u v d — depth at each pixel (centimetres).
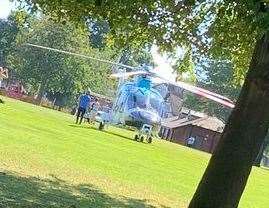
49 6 3133
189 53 3541
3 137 4366
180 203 3328
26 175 2942
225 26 3062
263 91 2270
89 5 2914
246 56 3347
